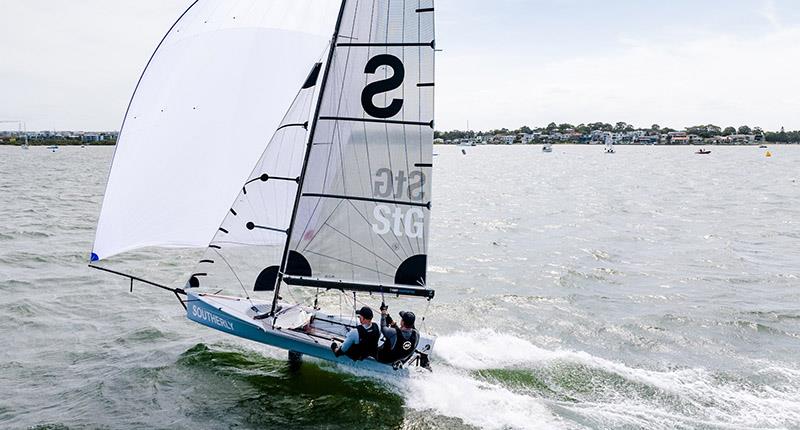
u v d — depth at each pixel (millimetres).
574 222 29109
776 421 9234
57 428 8797
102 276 17141
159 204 10312
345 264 10703
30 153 142250
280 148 10648
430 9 9953
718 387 10469
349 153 10469
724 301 15492
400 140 10297
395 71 10180
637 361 11656
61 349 11727
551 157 138625
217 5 10766
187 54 10609
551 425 9055
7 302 14359
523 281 17516
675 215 31766
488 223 28688
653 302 15445
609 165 96688
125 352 11617
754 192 46031
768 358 11820
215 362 11109
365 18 10188
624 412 9484
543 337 12891
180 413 9328
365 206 10523
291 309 11391
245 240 10688
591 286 17016
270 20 10641
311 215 10617
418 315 14242
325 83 10359
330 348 10070
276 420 9172
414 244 10477
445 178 63781
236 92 10539
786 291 16422
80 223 26391
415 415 9367
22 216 27859
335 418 9258
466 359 11469
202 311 10875
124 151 10320
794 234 25453
